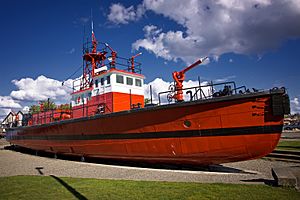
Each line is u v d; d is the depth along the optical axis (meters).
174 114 8.49
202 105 7.94
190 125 8.30
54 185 6.80
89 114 13.94
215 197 5.10
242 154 7.85
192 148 8.42
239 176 7.58
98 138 11.19
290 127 47.09
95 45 16.06
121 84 13.07
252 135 7.43
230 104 7.57
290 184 5.84
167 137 8.81
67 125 12.98
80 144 12.34
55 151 14.93
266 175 7.70
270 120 7.18
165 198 5.15
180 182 6.73
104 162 12.60
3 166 11.89
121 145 10.23
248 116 7.41
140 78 14.19
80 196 5.53
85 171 9.62
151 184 6.50
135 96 13.63
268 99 7.13
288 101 7.04
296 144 16.28
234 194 5.27
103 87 13.19
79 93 15.23
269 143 7.32
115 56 13.71
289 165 9.44
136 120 9.49
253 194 5.23
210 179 7.26
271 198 4.92
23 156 16.77
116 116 10.06
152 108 8.81
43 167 11.17
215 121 7.87
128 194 5.55
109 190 5.96
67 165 11.52
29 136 17.86
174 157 9.05
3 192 6.22
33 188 6.54
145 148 9.51
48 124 14.58
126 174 8.65
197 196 5.21
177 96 9.76
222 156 8.13
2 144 30.47
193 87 8.58
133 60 14.42
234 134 7.66
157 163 10.42
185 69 10.66
